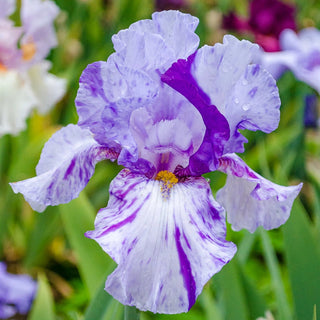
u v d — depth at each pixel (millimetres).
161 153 641
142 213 608
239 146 635
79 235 762
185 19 634
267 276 1010
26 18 1029
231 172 645
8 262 1114
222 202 663
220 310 743
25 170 987
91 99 615
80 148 638
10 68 1036
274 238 1104
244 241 862
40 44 1038
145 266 594
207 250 600
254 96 626
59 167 630
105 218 609
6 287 858
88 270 750
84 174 633
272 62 1232
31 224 1097
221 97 624
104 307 677
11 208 994
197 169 633
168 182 628
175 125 631
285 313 732
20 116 1005
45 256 1073
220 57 619
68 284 1057
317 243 780
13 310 868
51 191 627
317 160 1241
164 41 621
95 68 614
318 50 1228
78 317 710
